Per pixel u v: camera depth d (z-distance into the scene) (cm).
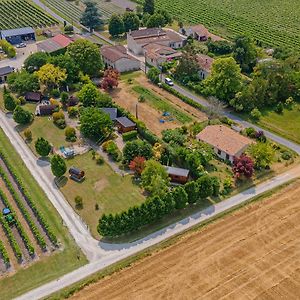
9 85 13588
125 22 18225
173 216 8588
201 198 8950
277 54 15712
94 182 9569
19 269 7431
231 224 8369
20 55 16288
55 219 8512
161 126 11725
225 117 12006
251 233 8119
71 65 13600
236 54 15025
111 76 13700
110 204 8919
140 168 9494
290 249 7725
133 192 9244
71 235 8138
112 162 10219
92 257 7662
